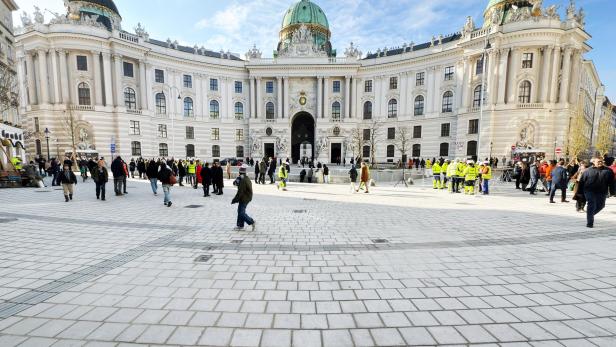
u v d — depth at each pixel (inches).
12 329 124.3
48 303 146.9
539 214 390.6
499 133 1414.9
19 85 1517.0
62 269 191.6
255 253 226.1
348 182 882.8
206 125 1893.5
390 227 314.2
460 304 150.0
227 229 302.2
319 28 2207.2
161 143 1742.1
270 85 1967.3
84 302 148.3
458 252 230.7
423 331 126.3
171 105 1759.4
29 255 218.1
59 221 332.8
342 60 1916.8
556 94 1373.0
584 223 335.3
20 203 458.9
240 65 1956.2
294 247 242.2
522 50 1374.3
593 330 127.9
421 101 1758.1
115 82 1525.6
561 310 144.9
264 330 125.9
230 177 1015.0
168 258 213.3
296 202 496.4
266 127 1919.3
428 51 1707.7
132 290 161.9
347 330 126.6
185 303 148.1
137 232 286.7
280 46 2295.8
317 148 1909.4
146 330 124.8
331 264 203.9
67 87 1451.8
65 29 1411.2
